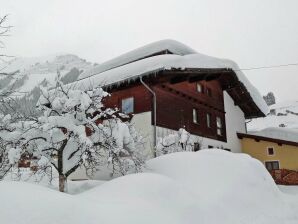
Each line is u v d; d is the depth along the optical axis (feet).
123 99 55.11
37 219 12.35
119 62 75.05
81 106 24.45
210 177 27.35
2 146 23.84
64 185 24.31
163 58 50.55
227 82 75.31
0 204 12.50
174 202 19.51
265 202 28.22
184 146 46.83
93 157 25.54
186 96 60.80
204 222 19.76
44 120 23.76
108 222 13.80
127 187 19.88
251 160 32.94
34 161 25.04
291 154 71.26
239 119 85.15
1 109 25.26
